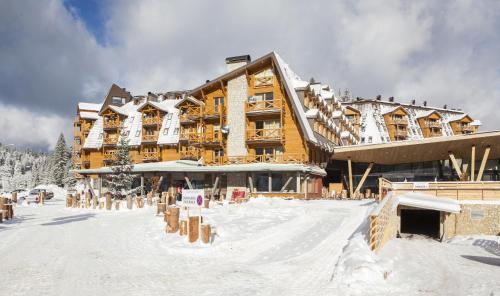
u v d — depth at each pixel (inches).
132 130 2065.7
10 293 365.4
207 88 1566.2
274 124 1449.3
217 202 1184.2
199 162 1521.9
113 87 2509.8
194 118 1584.6
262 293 380.8
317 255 550.6
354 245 546.9
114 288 390.3
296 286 406.0
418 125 2913.4
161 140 1914.4
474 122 2957.7
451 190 929.5
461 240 806.5
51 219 927.7
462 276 451.8
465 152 1397.6
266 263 512.1
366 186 1760.6
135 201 1225.4
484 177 1566.2
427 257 574.2
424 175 1635.1
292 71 1728.6
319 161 1545.3
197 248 578.9
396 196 893.2
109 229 759.7
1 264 475.2
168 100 2235.5
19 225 815.7
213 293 379.6
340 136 1914.4
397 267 487.8
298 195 1262.3
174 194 1385.3
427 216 1234.6
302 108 1419.8
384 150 1366.9
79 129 2501.2
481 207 866.8
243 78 1497.3
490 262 548.1
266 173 1413.6
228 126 1486.2
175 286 402.9
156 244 621.0
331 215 871.1
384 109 2886.3
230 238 653.9
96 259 515.2
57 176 3331.7
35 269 455.2
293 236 674.8
